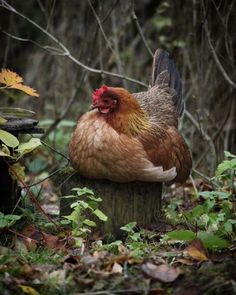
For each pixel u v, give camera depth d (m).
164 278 4.54
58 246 5.37
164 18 10.16
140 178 5.72
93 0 8.49
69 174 5.96
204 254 5.04
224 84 9.09
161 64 7.41
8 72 5.52
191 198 7.24
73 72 10.26
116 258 4.85
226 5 8.30
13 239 5.35
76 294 4.42
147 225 5.95
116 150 5.55
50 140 9.24
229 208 6.11
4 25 11.34
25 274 4.68
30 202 6.23
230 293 4.33
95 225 5.46
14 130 5.57
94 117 5.75
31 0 11.77
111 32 9.81
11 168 5.54
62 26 10.60
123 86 9.92
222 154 8.48
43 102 10.62
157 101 6.54
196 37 8.94
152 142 5.76
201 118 8.47
